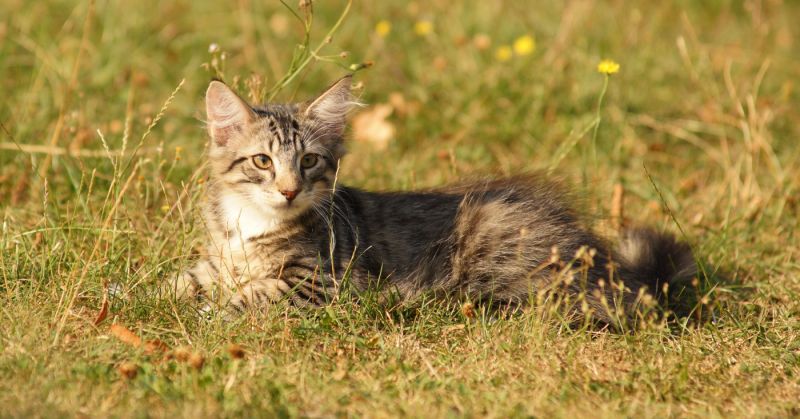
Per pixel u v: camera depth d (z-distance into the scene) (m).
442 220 8.45
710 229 9.47
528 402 6.21
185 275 7.98
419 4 14.36
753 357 7.16
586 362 6.87
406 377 6.52
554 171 9.52
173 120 11.26
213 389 6.14
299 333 7.04
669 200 10.27
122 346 6.68
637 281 8.31
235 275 7.90
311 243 7.98
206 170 8.91
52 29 12.84
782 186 10.41
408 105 12.00
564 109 11.95
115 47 12.27
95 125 10.68
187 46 13.11
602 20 14.35
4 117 10.67
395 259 8.27
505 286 8.16
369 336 7.12
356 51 13.08
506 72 12.29
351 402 6.16
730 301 8.30
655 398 6.45
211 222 8.28
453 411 6.10
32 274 7.48
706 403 6.40
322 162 8.21
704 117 11.88
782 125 11.91
